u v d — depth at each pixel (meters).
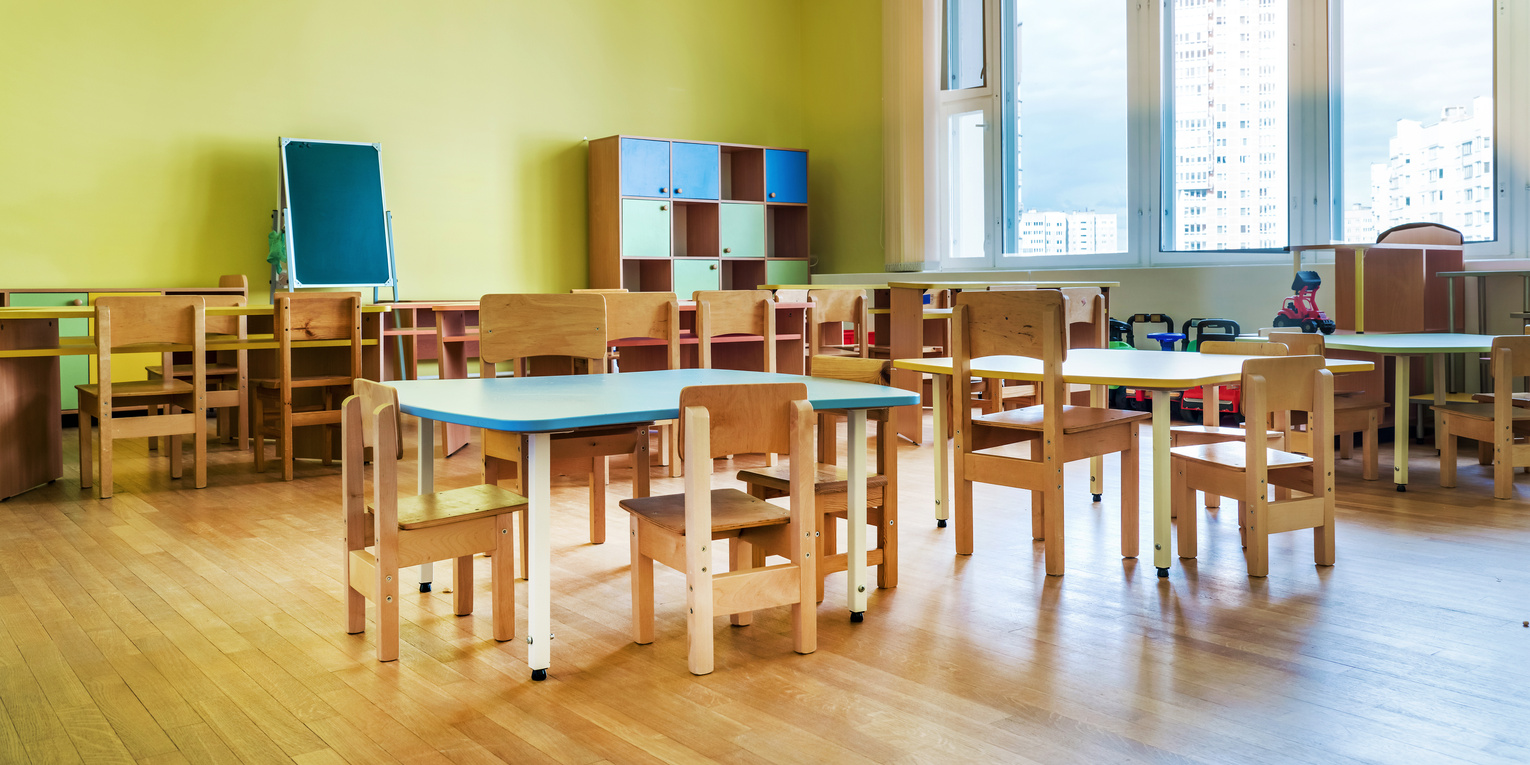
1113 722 1.82
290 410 4.32
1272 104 6.41
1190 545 2.91
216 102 6.49
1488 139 5.60
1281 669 2.06
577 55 7.81
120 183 6.21
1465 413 3.82
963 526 2.98
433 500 2.33
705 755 1.71
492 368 3.61
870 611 2.47
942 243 8.05
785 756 1.70
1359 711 1.85
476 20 7.37
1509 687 1.96
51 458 4.23
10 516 3.58
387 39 7.04
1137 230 6.96
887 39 8.01
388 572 2.13
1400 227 5.32
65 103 6.04
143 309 3.96
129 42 6.21
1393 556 2.92
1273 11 6.36
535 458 2.01
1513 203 5.47
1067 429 2.76
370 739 1.78
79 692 2.00
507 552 2.27
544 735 1.79
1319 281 5.12
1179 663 2.10
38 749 1.75
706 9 8.41
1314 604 2.48
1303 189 6.27
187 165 6.41
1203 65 6.66
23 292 5.59
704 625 2.06
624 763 1.68
